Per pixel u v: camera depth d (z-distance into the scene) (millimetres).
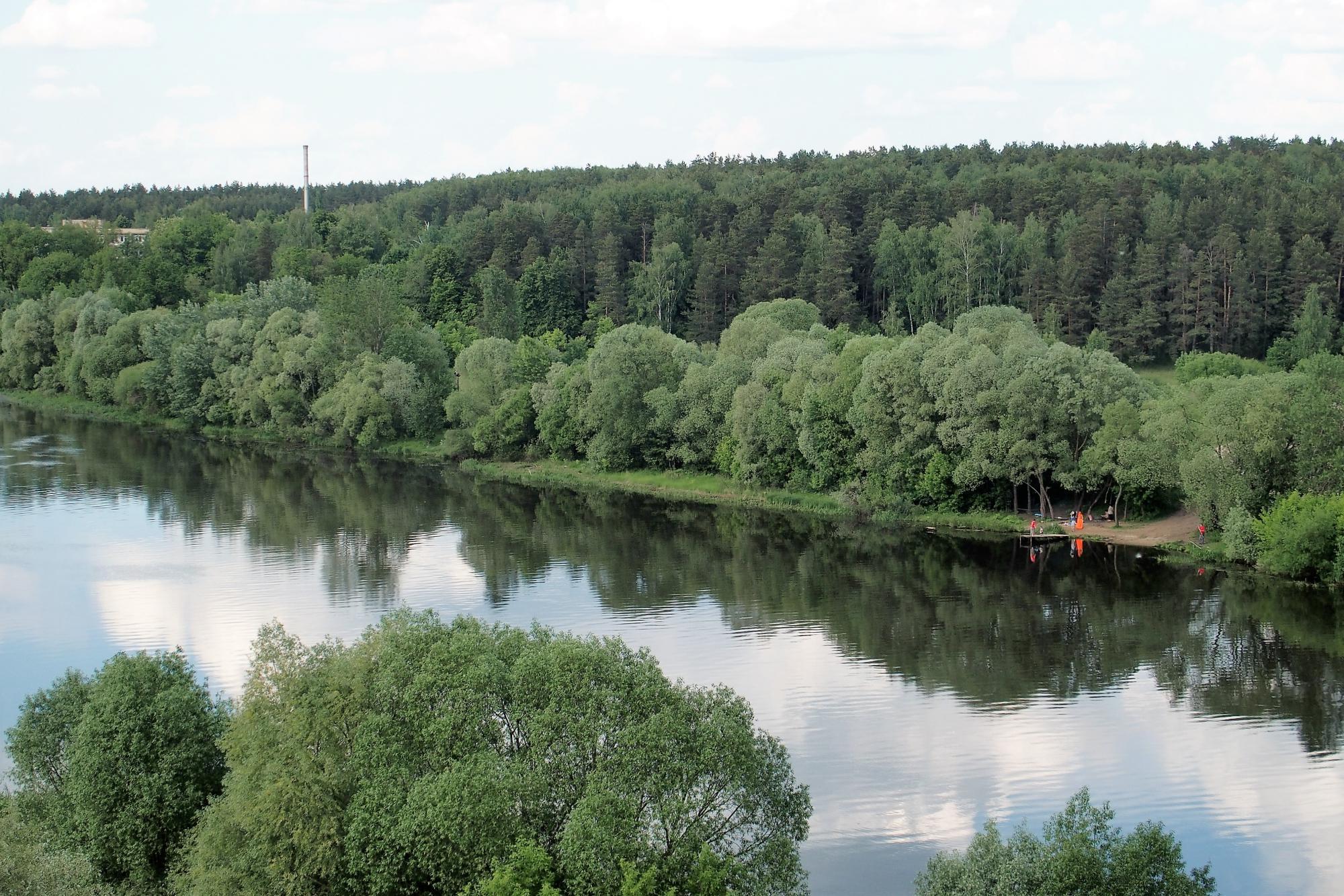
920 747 50656
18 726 43781
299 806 35156
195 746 40406
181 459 120375
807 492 98938
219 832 35938
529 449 116625
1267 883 39906
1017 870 31406
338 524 93000
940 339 91562
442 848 33781
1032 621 67625
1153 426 79062
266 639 40125
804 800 38375
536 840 34500
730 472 103625
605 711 37188
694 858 34188
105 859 38938
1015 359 87250
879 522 91625
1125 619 67625
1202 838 42844
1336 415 72750
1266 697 55812
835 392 95438
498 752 37281
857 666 60594
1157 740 51094
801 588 75125
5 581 74875
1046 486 89688
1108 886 30875
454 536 89438
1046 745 50688
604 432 109500
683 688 40312
